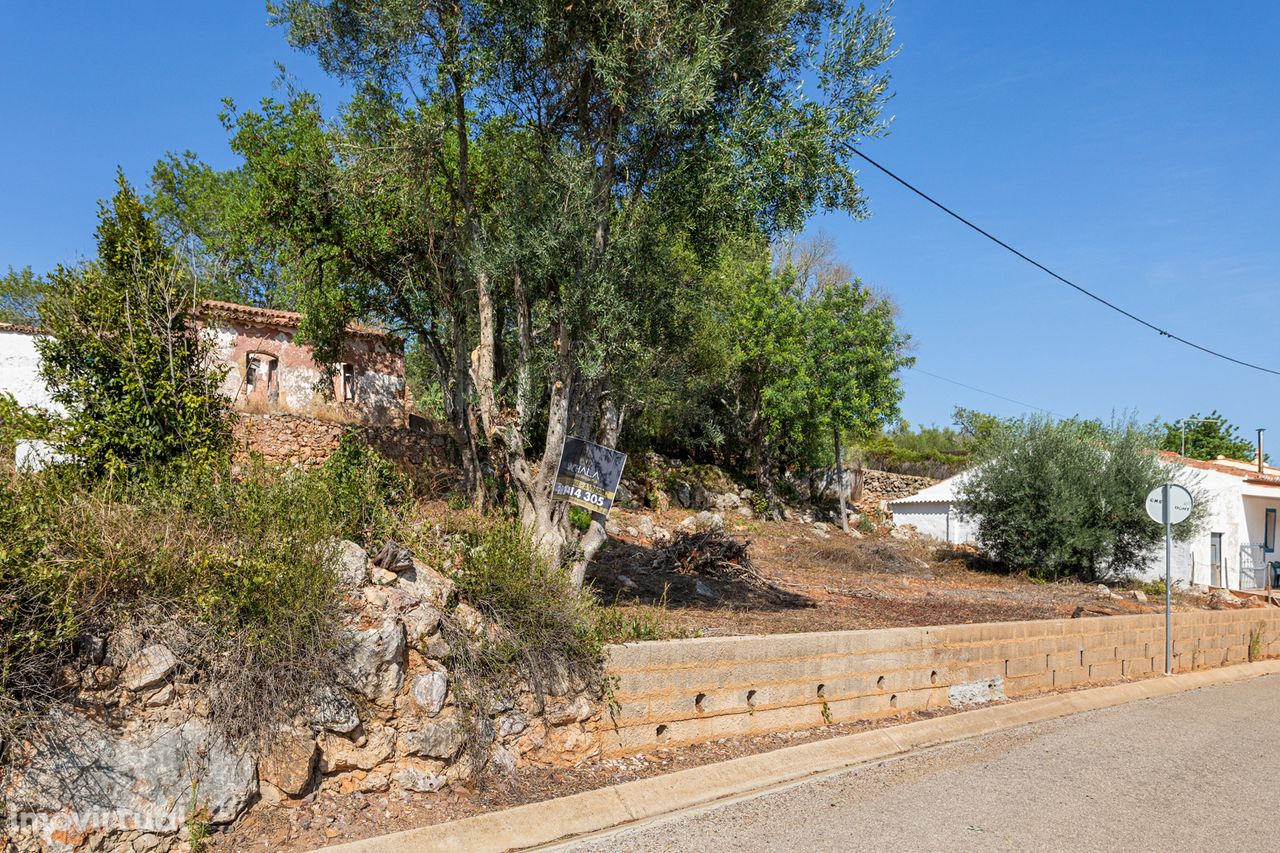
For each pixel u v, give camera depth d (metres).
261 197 16.16
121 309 7.51
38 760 4.52
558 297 10.19
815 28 11.12
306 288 18.05
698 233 11.16
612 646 7.32
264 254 17.59
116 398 7.41
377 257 16.48
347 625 5.86
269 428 16.83
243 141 15.84
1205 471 27.78
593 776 6.82
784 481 34.81
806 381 29.62
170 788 4.84
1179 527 22.91
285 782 5.28
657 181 10.63
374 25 10.29
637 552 16.47
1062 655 12.48
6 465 6.13
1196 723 10.73
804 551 22.52
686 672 7.77
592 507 9.94
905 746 8.92
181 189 30.89
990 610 15.86
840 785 7.45
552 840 5.81
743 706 8.26
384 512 7.43
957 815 6.59
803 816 6.52
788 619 11.96
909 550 26.39
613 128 10.17
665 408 26.69
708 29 9.89
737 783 7.25
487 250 10.20
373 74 10.73
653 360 11.17
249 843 5.04
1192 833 6.24
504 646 6.64
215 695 5.16
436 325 18.12
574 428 10.54
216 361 8.30
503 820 5.77
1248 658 17.28
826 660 9.05
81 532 5.18
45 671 4.68
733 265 27.48
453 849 5.39
